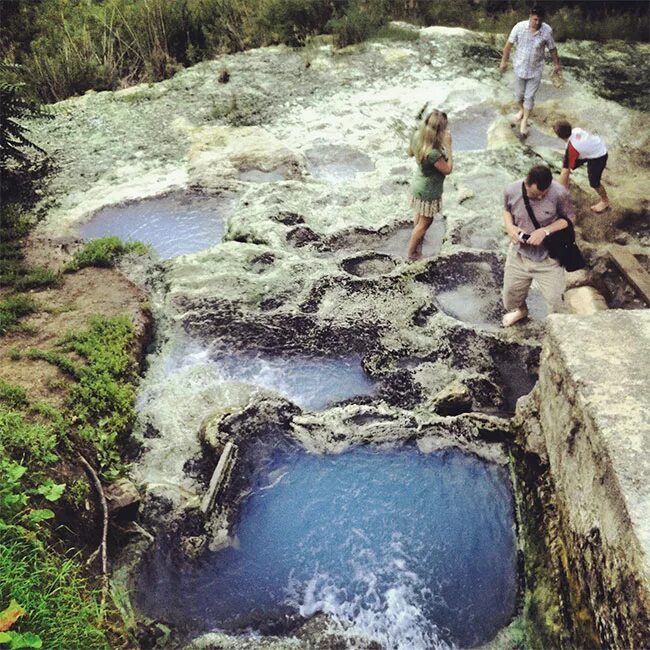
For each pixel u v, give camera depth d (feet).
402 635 13.09
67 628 10.90
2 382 15.48
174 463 15.83
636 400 12.58
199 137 29.14
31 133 29.81
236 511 15.11
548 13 41.14
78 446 14.70
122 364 17.42
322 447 16.42
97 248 21.93
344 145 28.55
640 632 10.06
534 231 17.19
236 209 24.36
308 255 22.25
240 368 18.51
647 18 39.78
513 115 30.99
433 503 15.40
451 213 23.99
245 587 13.83
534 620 13.25
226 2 38.75
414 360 18.65
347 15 38.11
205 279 21.16
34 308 19.24
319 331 19.43
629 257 21.58
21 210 24.95
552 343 14.55
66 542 13.04
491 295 20.81
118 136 29.55
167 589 13.70
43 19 37.17
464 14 41.37
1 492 11.89
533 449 15.47
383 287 20.86
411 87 33.24
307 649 12.76
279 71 34.88
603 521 11.68
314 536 14.75
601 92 33.14
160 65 35.14
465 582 14.01
